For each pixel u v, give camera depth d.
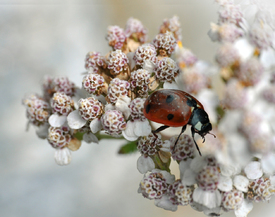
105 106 0.10
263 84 0.10
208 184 0.10
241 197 0.10
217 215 0.10
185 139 0.10
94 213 0.12
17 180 0.12
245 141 0.10
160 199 0.10
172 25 0.11
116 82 0.10
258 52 0.10
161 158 0.10
